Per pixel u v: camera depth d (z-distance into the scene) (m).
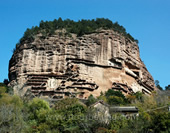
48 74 77.19
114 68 83.31
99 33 87.50
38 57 80.44
